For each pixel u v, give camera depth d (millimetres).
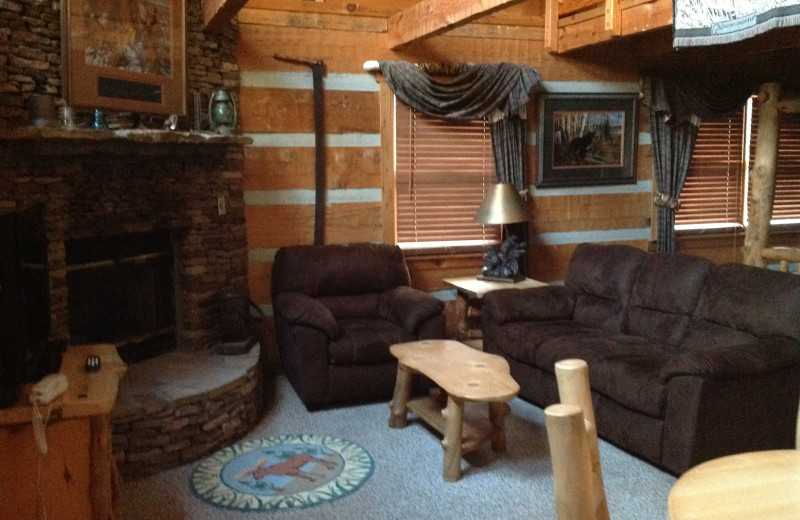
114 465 2551
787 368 3217
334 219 5055
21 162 3295
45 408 2199
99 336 3871
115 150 3564
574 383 1359
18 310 2223
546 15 5250
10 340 2203
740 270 3664
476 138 5445
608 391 3502
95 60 3553
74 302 3750
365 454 3502
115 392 2400
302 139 4902
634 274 4285
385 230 5199
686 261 3980
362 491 3100
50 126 3295
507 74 5250
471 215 5500
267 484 3172
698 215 6262
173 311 4324
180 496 3070
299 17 4805
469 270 5492
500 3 3574
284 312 4082
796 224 6488
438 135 5324
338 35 4922
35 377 2463
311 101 4898
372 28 5000
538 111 5527
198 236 4285
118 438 3205
